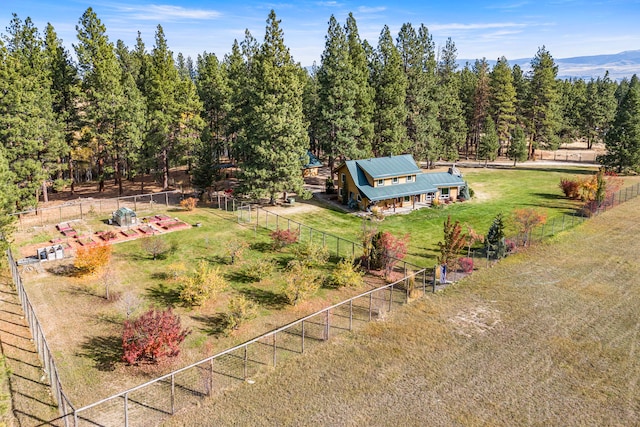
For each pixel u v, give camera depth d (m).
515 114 87.94
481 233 40.78
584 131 97.50
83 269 30.52
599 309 26.80
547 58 79.31
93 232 38.34
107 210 45.50
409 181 51.22
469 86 86.94
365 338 23.50
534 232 40.41
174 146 55.56
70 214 43.72
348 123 57.69
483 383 20.08
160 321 20.77
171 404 18.22
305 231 41.06
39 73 48.16
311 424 17.42
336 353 22.12
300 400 18.75
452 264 31.67
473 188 59.75
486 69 93.25
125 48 85.00
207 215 44.62
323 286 29.61
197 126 54.47
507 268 32.78
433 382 20.08
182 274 30.28
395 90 62.97
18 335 22.66
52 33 55.50
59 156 51.16
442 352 22.38
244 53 67.44
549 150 95.00
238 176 48.41
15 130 40.44
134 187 59.25
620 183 55.19
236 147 53.03
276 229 40.78
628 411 18.47
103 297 27.00
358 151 58.53
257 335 23.55
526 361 21.73
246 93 56.62
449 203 51.88
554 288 29.53
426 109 69.38
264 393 19.11
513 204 51.38
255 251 35.44
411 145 65.38
